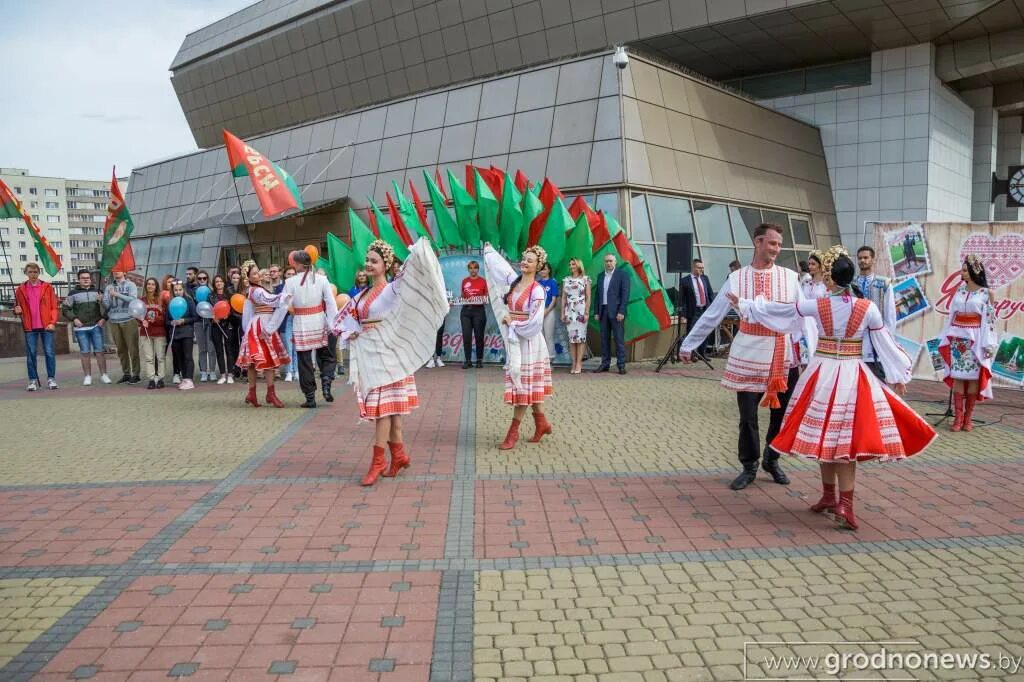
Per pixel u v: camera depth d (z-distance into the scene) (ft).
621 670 10.49
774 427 19.47
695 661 10.71
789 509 17.43
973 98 80.79
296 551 14.85
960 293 25.99
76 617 12.10
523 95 52.19
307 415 29.66
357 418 28.89
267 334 30.91
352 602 12.59
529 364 23.15
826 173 71.05
